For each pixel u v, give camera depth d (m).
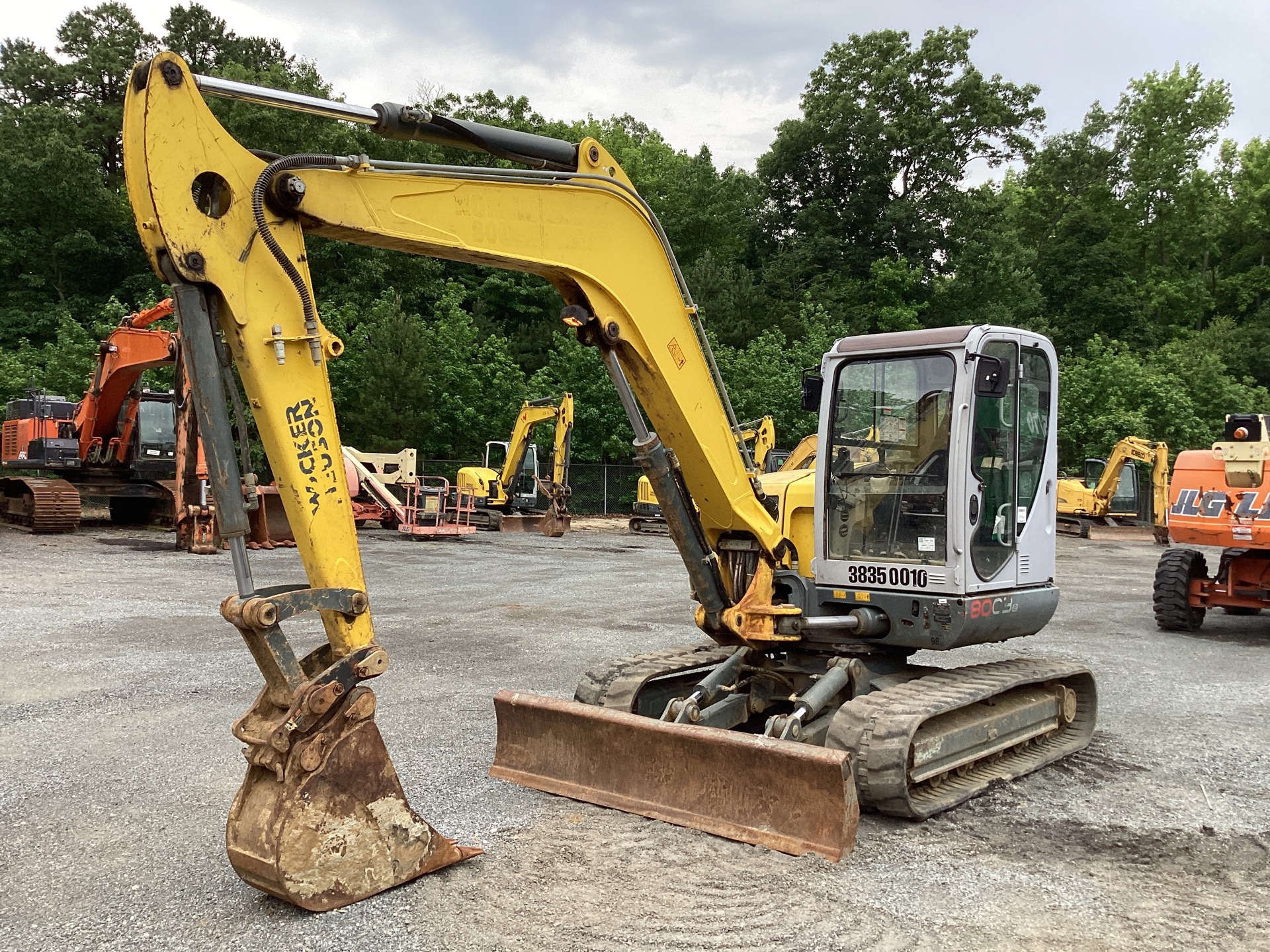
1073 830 5.10
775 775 4.77
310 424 3.98
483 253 4.57
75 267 40.53
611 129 57.31
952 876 4.44
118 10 52.47
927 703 5.28
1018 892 4.29
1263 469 10.99
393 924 3.86
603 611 12.34
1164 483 28.56
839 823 4.59
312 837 3.88
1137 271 67.38
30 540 18.47
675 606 12.84
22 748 6.23
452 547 20.75
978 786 5.64
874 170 53.97
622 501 34.28
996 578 6.04
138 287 40.34
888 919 3.98
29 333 37.81
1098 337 45.19
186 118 3.65
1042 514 6.62
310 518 3.95
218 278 3.72
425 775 5.76
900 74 53.69
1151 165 66.12
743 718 6.29
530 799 5.35
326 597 3.95
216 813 5.15
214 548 17.05
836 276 50.59
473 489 26.12
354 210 4.13
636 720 5.19
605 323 5.11
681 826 4.94
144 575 14.23
